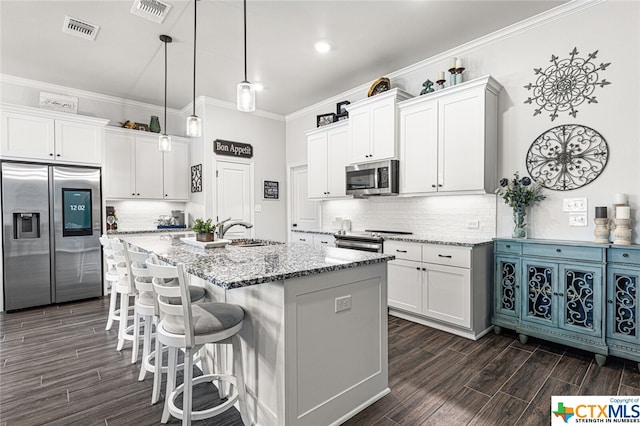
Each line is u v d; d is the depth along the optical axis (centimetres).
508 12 280
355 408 184
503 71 311
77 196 408
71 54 349
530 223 296
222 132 507
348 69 391
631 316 223
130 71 393
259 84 437
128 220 500
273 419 159
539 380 216
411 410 187
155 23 292
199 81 426
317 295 166
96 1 261
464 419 178
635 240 242
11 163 366
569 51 273
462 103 307
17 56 353
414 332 303
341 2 264
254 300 173
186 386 153
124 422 178
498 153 315
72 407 191
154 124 501
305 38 320
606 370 228
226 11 274
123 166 470
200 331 154
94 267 421
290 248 246
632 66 246
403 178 357
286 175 587
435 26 301
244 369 182
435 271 305
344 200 482
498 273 293
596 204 261
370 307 195
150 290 200
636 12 244
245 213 532
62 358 253
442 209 363
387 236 357
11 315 356
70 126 404
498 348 267
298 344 158
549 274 262
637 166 243
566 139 276
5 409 189
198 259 191
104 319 344
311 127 534
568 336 249
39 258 383
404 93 365
